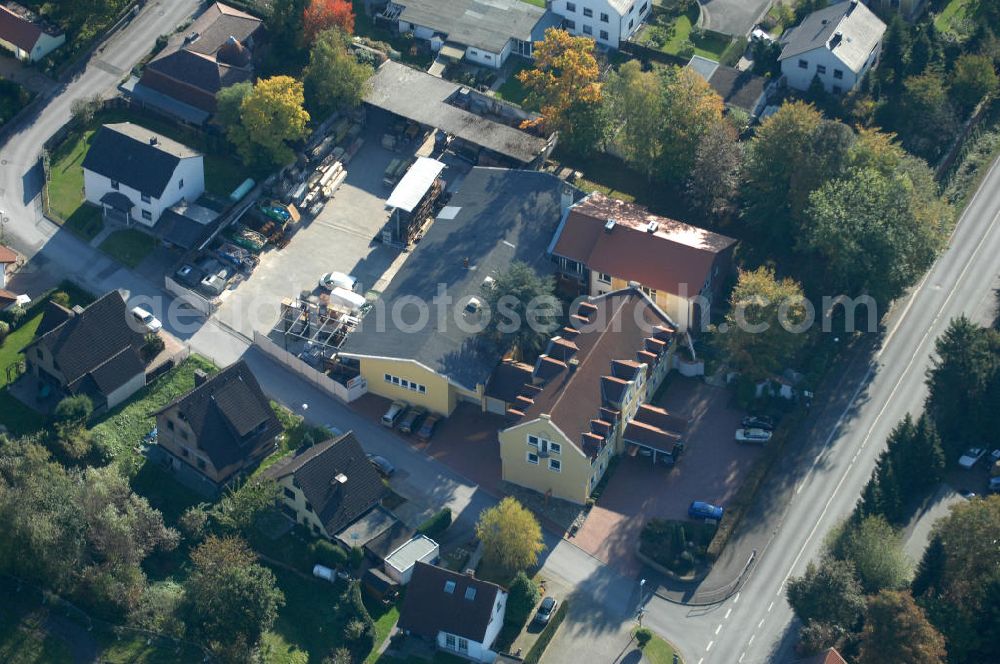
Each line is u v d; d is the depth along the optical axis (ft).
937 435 611.88
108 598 549.54
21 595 550.77
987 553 563.89
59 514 547.49
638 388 627.05
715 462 622.13
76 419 605.31
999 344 636.89
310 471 582.76
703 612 572.51
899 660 532.32
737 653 559.38
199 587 541.75
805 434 635.25
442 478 615.16
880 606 538.88
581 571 584.81
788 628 566.77
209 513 585.63
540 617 565.12
